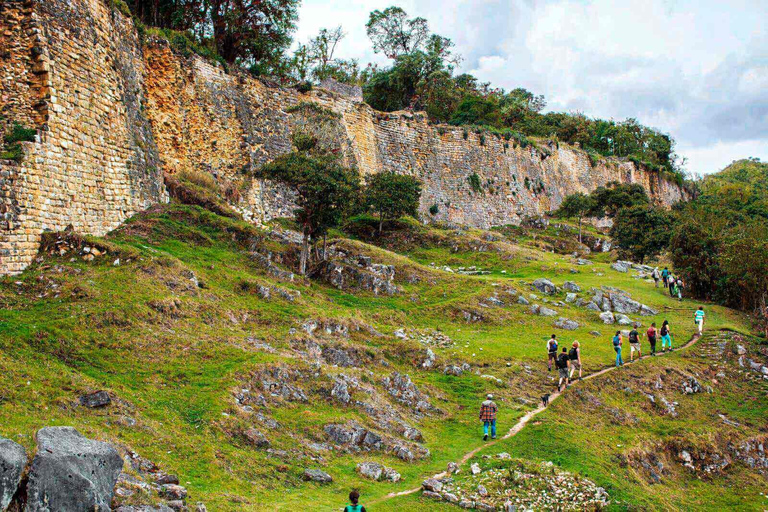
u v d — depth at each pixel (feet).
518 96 339.98
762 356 92.22
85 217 78.02
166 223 94.99
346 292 103.60
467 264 138.00
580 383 74.64
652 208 183.73
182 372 53.21
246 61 164.96
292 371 58.44
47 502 25.50
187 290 71.61
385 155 192.03
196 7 146.82
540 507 44.06
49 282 62.39
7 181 63.87
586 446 59.11
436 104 254.06
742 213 250.98
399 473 46.78
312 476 42.29
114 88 90.27
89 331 54.80
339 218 107.34
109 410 42.11
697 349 92.58
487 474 47.88
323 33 233.35
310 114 158.92
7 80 69.46
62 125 73.51
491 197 214.48
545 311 103.96
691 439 68.13
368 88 238.48
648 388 77.61
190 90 126.93
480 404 66.69
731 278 115.24
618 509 46.70
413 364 76.13
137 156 96.78
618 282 126.72
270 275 93.04
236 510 33.53
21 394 40.14
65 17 76.84
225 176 131.54
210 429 44.50
